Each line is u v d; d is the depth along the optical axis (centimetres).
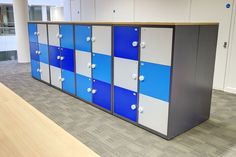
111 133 269
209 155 226
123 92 296
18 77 542
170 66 232
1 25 755
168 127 248
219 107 358
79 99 386
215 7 428
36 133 100
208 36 271
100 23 309
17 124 108
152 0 527
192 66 256
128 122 298
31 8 902
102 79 328
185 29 233
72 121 302
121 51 286
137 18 570
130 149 236
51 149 88
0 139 95
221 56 438
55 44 421
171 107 243
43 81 491
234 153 230
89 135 264
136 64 269
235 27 411
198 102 283
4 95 144
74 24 359
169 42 228
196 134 268
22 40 705
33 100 383
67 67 401
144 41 253
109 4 639
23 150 87
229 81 436
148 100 264
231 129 283
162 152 230
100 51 321
